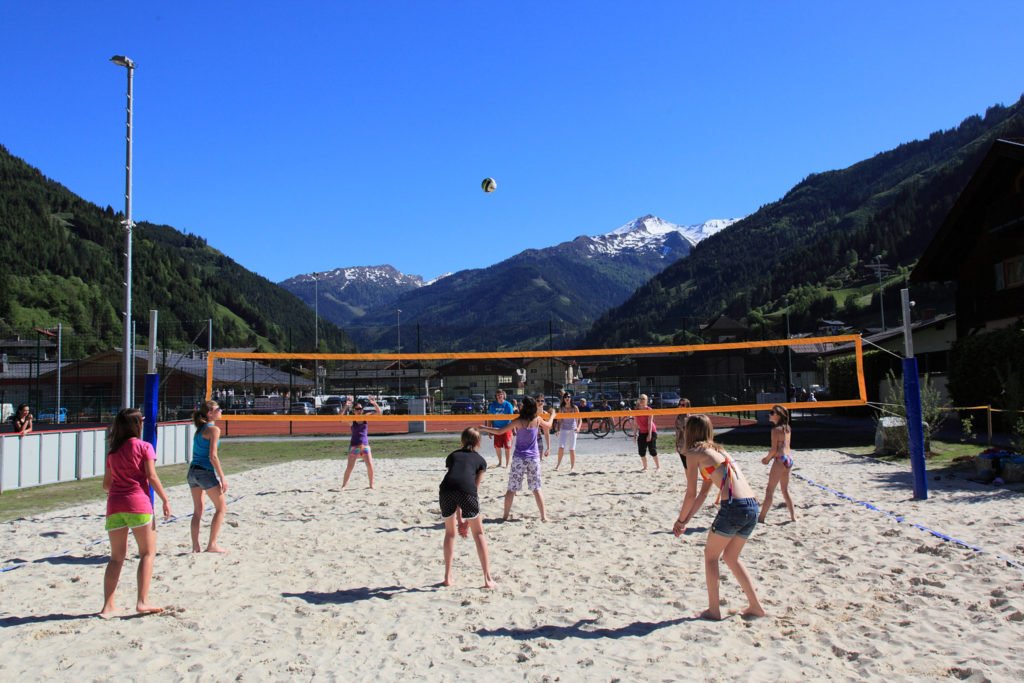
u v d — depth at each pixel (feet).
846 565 19.79
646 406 43.60
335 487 39.01
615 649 14.19
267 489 38.96
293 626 15.98
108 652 14.44
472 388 187.32
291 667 13.52
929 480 34.86
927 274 78.23
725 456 15.89
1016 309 66.85
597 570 20.27
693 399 124.57
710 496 32.22
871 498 30.14
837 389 98.99
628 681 12.57
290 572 20.70
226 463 56.95
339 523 28.02
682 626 15.39
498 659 13.83
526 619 16.25
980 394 60.29
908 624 15.07
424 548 23.52
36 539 26.58
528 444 27.99
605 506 30.58
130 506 16.84
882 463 42.86
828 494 31.58
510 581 19.49
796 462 45.44
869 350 94.89
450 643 14.82
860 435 65.92
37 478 43.96
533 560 21.65
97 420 123.03
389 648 14.60
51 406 137.18
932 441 53.31
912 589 17.46
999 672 12.32
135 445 17.10
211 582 19.70
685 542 23.27
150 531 17.16
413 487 38.11
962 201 70.23
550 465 48.91
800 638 14.51
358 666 13.60
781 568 19.83
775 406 26.04
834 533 23.57
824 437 65.26
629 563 20.88
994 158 66.39
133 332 88.28
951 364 65.26
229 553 23.04
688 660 13.47
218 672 13.35
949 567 19.04
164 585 19.45
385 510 30.76
